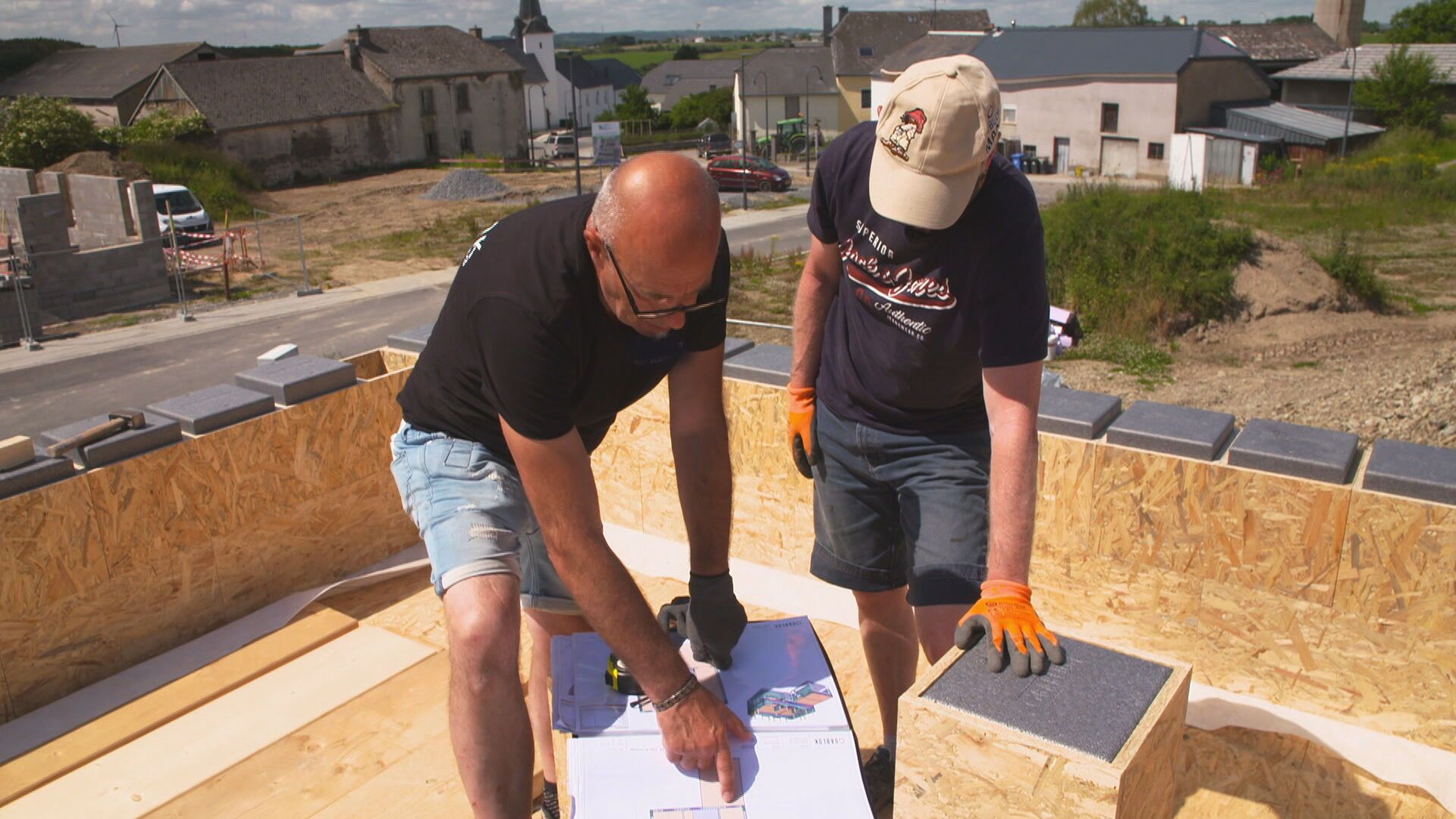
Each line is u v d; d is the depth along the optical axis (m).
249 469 3.22
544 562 2.02
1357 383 12.75
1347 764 2.44
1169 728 1.44
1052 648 1.54
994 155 1.82
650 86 89.56
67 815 2.35
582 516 1.56
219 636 3.13
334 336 16.88
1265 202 27.12
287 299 19.55
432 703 2.79
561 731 1.65
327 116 39.78
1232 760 2.46
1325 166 31.16
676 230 1.37
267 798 2.41
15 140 31.12
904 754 1.47
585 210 1.58
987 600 1.61
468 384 1.74
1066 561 2.92
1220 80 34.78
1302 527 2.52
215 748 2.60
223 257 20.00
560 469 1.55
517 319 1.50
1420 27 53.25
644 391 1.83
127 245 18.47
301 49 81.75
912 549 2.10
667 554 3.64
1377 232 22.80
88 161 29.70
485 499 1.74
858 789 1.54
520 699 1.63
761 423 3.39
